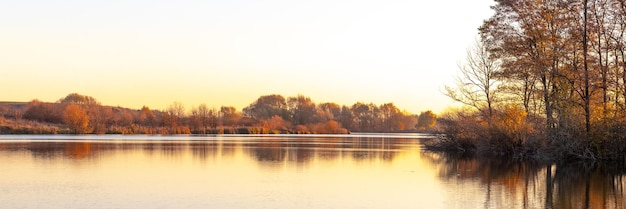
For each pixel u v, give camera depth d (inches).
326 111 6407.5
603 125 1407.5
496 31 1660.9
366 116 6884.8
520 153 1605.6
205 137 3619.6
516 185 959.6
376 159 1562.5
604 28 1425.9
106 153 1706.4
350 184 971.9
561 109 1480.1
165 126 4687.5
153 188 903.1
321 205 755.4
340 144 2640.3
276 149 2063.2
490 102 1841.8
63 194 832.3
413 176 1103.0
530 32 1582.2
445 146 2052.2
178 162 1401.3
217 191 875.4
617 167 1296.8
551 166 1325.0
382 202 782.5
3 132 3676.2
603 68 1409.9
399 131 6737.2
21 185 925.8
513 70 1612.9
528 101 1695.4
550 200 791.1
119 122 4596.5
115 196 816.3
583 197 818.2
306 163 1405.0
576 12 1465.3
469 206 748.0
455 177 1084.5
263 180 1023.0
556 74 1478.8
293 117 5969.5
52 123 4475.9
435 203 771.4
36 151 1765.5
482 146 1809.8
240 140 3063.5
